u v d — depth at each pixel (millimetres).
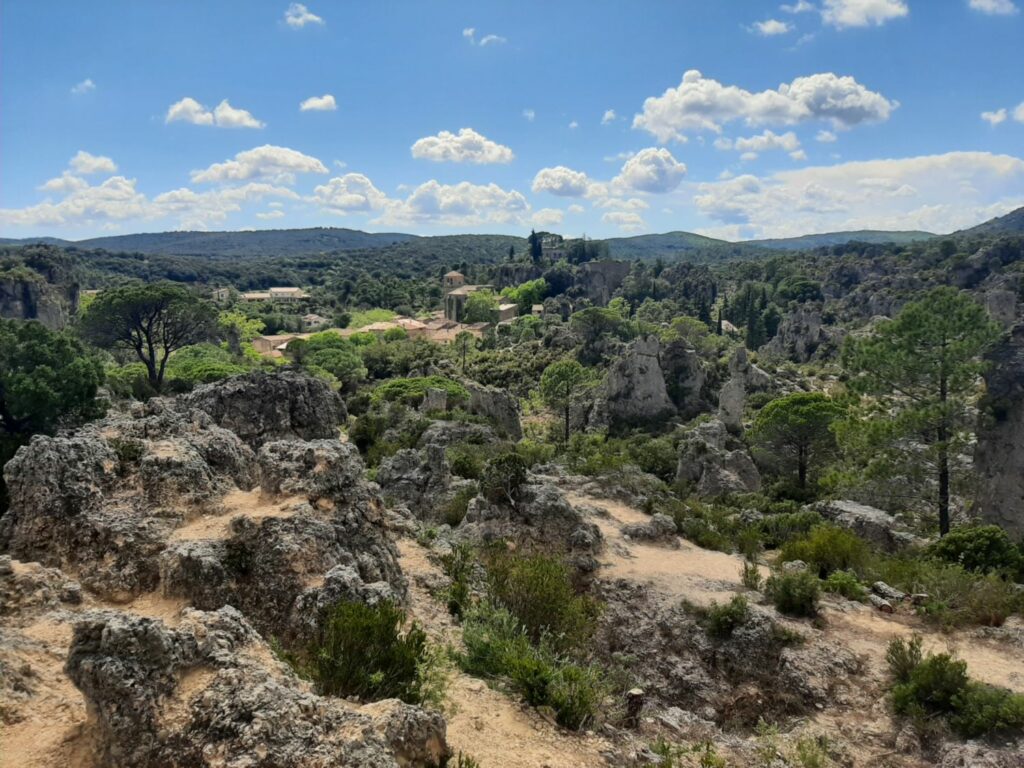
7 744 7430
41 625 10312
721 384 76625
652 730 13719
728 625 19000
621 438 64750
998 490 34688
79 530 13211
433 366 101062
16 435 41094
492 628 13445
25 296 113000
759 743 14195
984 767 12625
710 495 44469
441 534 23781
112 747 6895
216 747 6836
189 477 14688
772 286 178750
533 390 93188
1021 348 35438
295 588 12000
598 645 19500
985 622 19641
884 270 167375
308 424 35031
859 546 25422
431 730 8336
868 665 17219
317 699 7723
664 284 179750
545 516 23859
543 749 9984
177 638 7773
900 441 35219
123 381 64938
